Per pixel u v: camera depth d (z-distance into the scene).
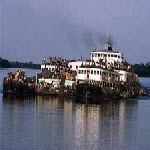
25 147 198.75
